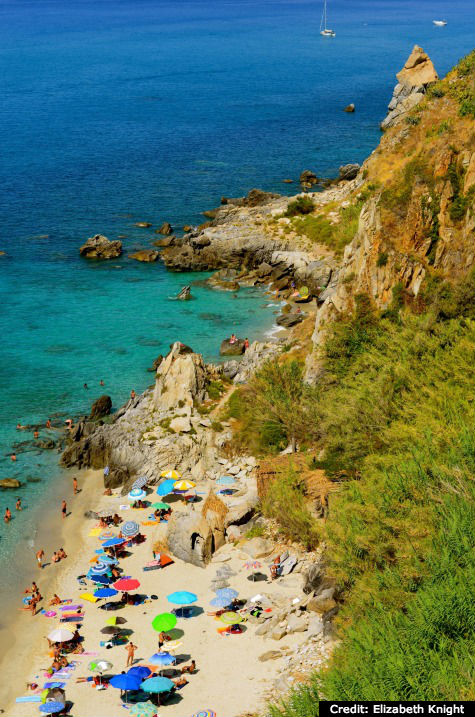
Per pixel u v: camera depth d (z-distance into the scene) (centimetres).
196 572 5716
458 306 6444
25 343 9744
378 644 3294
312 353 7431
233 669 4544
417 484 4272
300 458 6347
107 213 14725
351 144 19588
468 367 5356
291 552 5662
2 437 7725
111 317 10544
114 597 5550
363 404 5616
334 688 3145
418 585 3738
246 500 6244
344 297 7256
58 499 6856
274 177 16812
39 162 18462
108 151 19425
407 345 6025
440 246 6831
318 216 12744
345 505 4528
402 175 7125
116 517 6494
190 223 14025
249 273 11981
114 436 7425
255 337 9881
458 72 8750
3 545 6219
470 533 3756
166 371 8088
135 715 4172
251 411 7269
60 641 4875
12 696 4625
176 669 4603
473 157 6856
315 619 4825
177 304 11000
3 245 13138
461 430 4544
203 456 7156
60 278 11856
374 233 7006
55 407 8288
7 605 5509
